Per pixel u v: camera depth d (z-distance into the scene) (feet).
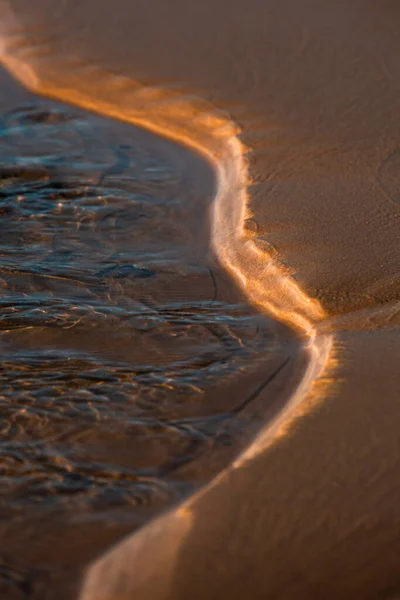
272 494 7.00
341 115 14.49
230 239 11.42
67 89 16.05
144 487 7.31
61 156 13.89
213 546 6.54
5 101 15.80
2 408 8.21
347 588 6.12
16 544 6.71
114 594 6.25
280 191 12.26
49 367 8.84
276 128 14.21
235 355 9.20
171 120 14.92
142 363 8.98
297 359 9.15
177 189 13.10
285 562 6.35
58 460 7.61
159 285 10.53
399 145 13.43
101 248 11.34
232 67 16.19
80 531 6.83
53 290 10.25
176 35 17.38
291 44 16.81
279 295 10.18
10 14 18.53
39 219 12.00
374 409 7.88
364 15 17.80
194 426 8.09
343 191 12.15
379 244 10.77
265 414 8.26
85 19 18.17
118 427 8.04
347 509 6.79
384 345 8.85
